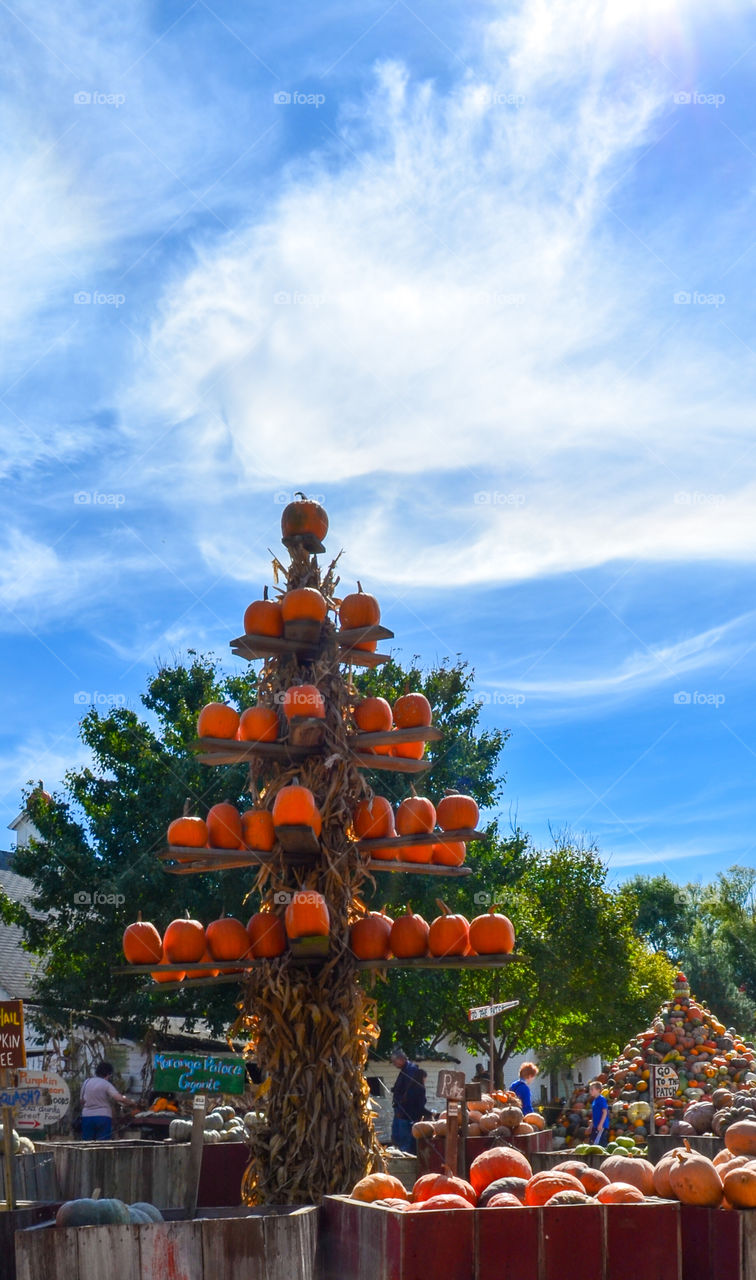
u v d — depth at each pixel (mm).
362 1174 7488
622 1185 6062
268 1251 5859
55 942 21891
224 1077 11094
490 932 7793
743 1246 5902
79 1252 5684
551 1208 5699
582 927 26625
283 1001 7602
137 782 22031
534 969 26078
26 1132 18438
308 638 8172
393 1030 21484
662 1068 15828
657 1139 12789
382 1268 5609
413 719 8375
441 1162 9891
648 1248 5727
